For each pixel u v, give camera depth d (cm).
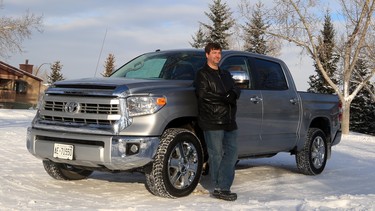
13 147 1030
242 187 655
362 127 4347
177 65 635
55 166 620
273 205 494
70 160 534
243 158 671
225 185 541
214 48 538
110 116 517
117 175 713
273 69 738
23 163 802
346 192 633
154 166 528
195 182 566
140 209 474
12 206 473
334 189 658
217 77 537
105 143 511
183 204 506
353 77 3528
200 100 542
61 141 545
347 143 1686
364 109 4322
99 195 559
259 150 680
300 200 515
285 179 741
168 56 667
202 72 539
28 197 524
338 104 880
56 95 562
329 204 488
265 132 681
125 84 533
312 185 688
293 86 763
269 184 687
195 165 568
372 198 514
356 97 4288
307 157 781
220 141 540
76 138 530
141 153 513
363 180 754
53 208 474
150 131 523
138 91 528
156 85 551
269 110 686
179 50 688
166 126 555
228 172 545
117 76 655
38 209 467
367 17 2564
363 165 973
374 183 725
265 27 2888
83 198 537
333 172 843
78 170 650
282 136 719
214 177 544
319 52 2881
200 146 573
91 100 532
